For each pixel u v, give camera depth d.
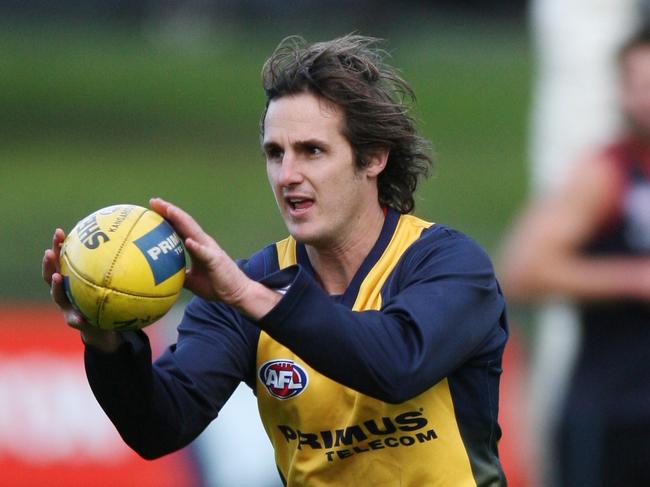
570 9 27.48
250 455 25.47
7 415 26.22
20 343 26.70
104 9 126.38
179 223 13.08
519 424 26.66
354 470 14.49
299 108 13.85
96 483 25.81
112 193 67.62
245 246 50.16
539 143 28.86
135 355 13.62
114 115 93.38
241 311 12.83
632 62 20.56
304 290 12.72
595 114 27.44
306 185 13.90
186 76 106.31
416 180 15.15
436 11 126.88
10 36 117.19
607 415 20.62
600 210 20.69
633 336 20.62
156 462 25.77
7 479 25.92
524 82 104.06
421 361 12.96
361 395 14.07
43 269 13.70
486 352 14.28
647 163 20.75
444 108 95.31
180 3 124.69
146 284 13.07
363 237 14.50
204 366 14.48
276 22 122.69
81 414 26.28
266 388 14.61
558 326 25.30
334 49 14.18
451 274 13.77
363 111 13.99
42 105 95.00
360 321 12.90
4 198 64.75
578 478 20.91
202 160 79.00
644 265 20.58
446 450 14.25
